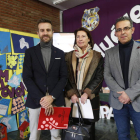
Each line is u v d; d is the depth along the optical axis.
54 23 4.58
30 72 1.49
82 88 1.70
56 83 1.54
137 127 1.35
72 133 1.52
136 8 3.40
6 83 2.65
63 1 4.05
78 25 4.44
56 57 1.55
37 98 1.40
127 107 1.41
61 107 1.49
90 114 1.65
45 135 2.46
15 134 2.58
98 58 1.76
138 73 1.30
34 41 3.08
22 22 3.76
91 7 4.15
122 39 1.33
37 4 4.09
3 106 2.61
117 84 1.40
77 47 1.81
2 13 3.37
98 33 4.04
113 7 3.76
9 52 2.67
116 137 2.37
